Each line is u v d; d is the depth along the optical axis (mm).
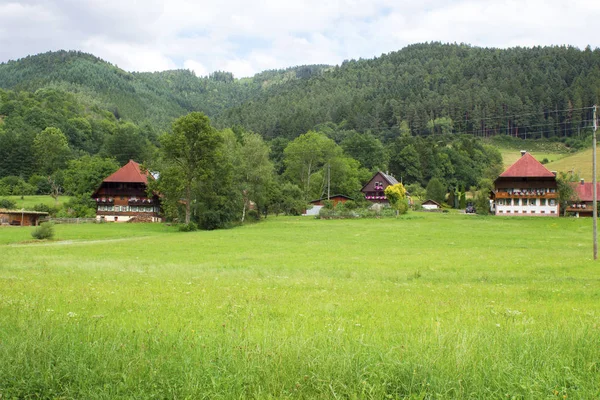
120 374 7004
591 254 39125
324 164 142375
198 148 79000
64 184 118688
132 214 104062
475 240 54438
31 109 189625
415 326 10344
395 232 65812
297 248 45531
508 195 104188
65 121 193125
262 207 102812
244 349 7676
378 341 8484
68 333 8492
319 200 124688
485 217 93250
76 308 11984
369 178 151375
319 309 12961
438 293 17891
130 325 9820
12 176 140500
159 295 15094
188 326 9734
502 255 38406
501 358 7621
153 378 6859
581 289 19781
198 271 26359
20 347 7574
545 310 13531
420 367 7117
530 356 7738
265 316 11547
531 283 22875
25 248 44281
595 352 8141
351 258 36062
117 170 107938
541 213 103625
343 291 18047
